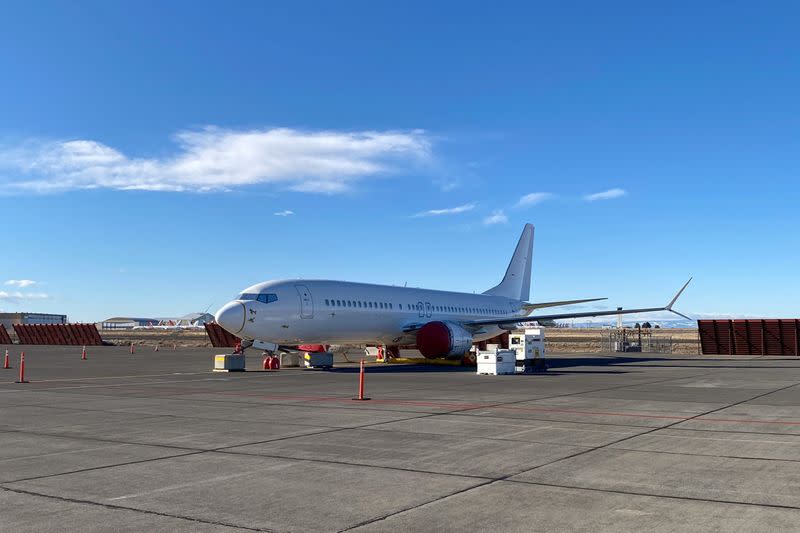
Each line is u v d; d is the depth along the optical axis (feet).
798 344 184.65
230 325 102.94
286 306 108.99
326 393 68.54
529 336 106.73
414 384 80.53
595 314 133.80
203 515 23.34
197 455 34.40
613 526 21.93
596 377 93.97
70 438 39.78
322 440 38.93
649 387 76.48
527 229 192.75
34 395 66.59
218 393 68.64
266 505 24.64
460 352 124.77
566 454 34.55
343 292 120.47
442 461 32.76
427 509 24.04
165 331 636.07
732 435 40.83
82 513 23.59
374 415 50.47
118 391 71.05
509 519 22.77
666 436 40.42
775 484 27.84
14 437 40.14
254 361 138.31
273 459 33.30
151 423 46.14
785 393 69.05
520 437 40.01
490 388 74.74
